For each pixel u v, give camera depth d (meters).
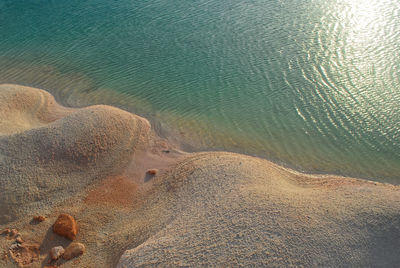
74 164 17.27
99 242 13.92
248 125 20.73
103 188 16.73
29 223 14.62
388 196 13.95
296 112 21.33
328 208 13.38
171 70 25.58
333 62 24.75
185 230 13.12
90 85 24.77
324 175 17.44
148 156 18.80
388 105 21.08
